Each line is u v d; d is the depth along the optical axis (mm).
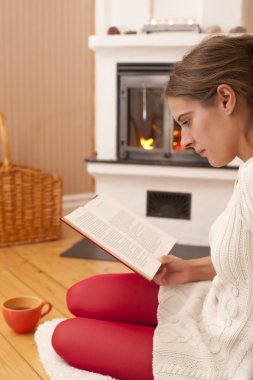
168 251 1437
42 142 3482
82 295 1506
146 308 1434
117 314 1463
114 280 1499
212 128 1075
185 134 1130
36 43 3361
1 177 2801
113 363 1327
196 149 1126
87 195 3695
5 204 2842
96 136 3016
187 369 1180
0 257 2695
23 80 3344
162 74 2834
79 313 1512
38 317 1811
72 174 3637
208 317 1240
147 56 2840
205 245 2961
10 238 2893
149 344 1295
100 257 2703
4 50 3244
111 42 2832
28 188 2891
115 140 2984
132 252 1360
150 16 2945
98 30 3039
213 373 1146
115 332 1359
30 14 3309
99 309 1479
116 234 1410
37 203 2932
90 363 1374
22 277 2396
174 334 1259
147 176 2951
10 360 1632
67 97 3543
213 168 2795
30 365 1600
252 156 1077
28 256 2719
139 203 3012
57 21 3422
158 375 1200
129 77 2889
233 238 1075
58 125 3533
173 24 2818
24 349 1701
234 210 1072
